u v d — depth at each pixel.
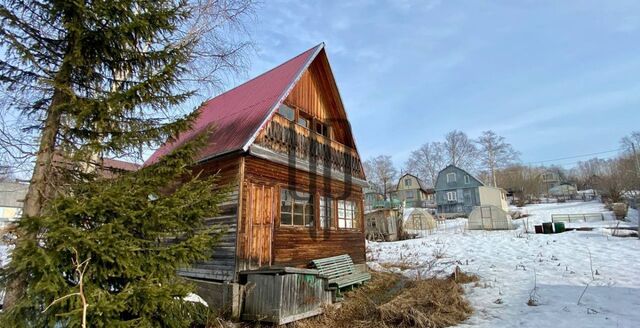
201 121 13.34
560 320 6.75
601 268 11.01
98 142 5.17
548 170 82.44
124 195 4.80
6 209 30.22
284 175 10.74
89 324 4.25
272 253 9.74
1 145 5.79
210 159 9.92
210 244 5.88
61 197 4.49
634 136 58.47
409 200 60.94
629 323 6.33
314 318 8.00
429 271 12.92
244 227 9.02
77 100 5.16
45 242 4.41
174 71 5.78
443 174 50.69
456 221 39.12
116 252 4.58
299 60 12.57
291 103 11.89
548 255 13.95
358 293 10.20
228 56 10.34
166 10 5.92
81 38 5.23
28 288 4.32
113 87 6.12
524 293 8.93
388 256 17.64
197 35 9.37
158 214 4.98
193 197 5.49
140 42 6.23
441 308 7.53
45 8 5.19
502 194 47.31
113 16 5.26
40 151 5.23
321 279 8.62
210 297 8.67
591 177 72.50
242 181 9.20
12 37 4.85
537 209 45.03
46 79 4.88
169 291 4.91
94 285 4.53
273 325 7.42
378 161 76.81
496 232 25.84
